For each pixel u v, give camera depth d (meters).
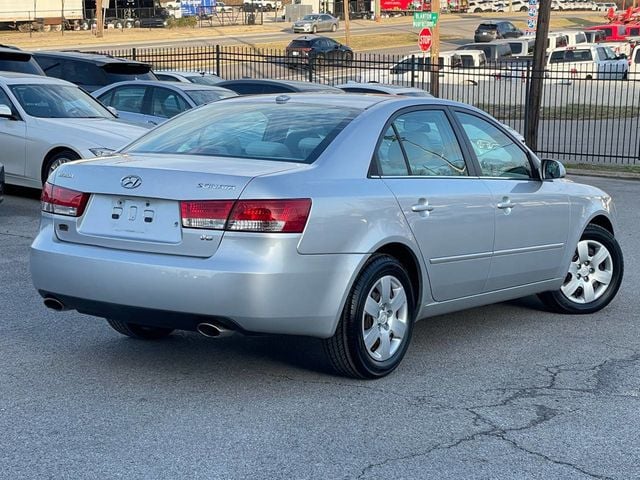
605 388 5.82
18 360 6.11
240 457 4.63
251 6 81.19
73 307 5.57
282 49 51.94
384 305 5.80
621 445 4.89
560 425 5.16
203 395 5.50
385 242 5.65
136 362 6.12
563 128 26.94
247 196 5.12
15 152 12.85
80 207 5.54
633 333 7.17
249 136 5.93
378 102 6.22
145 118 15.75
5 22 61.03
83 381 5.72
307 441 4.85
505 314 7.69
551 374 6.08
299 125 5.93
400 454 4.71
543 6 20.48
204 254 5.15
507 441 4.92
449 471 4.52
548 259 7.14
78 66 18.55
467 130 6.65
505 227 6.62
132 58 28.22
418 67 29.92
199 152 5.86
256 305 5.10
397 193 5.82
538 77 20.81
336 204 5.39
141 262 5.21
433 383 5.84
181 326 5.27
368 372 5.73
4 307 7.45
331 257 5.35
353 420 5.16
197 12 75.00
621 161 20.94
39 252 5.61
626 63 36.97
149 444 4.77
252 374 5.91
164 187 5.27
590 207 7.56
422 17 25.11
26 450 4.66
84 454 4.63
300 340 6.72
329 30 69.31
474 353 6.53
